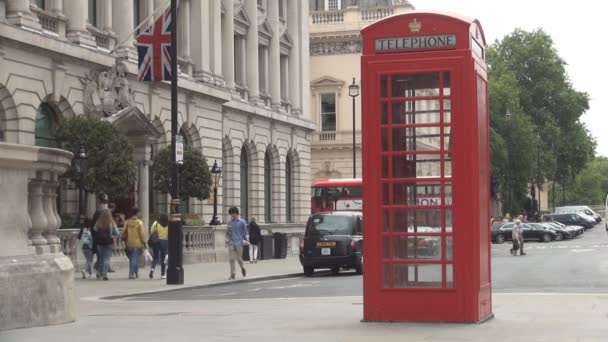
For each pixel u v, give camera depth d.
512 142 98.88
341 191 56.59
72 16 37.00
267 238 47.66
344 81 83.06
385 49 13.34
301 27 67.12
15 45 32.66
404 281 13.38
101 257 28.66
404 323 13.28
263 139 59.16
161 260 29.81
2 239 12.50
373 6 85.88
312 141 83.31
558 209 132.50
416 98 13.25
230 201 54.28
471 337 11.79
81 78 36.72
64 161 13.39
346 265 33.59
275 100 62.16
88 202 36.84
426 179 13.22
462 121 13.05
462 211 13.08
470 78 13.03
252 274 33.06
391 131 13.29
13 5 33.34
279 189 61.94
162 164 41.03
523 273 30.56
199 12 49.25
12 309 12.57
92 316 15.60
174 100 26.88
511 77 103.50
